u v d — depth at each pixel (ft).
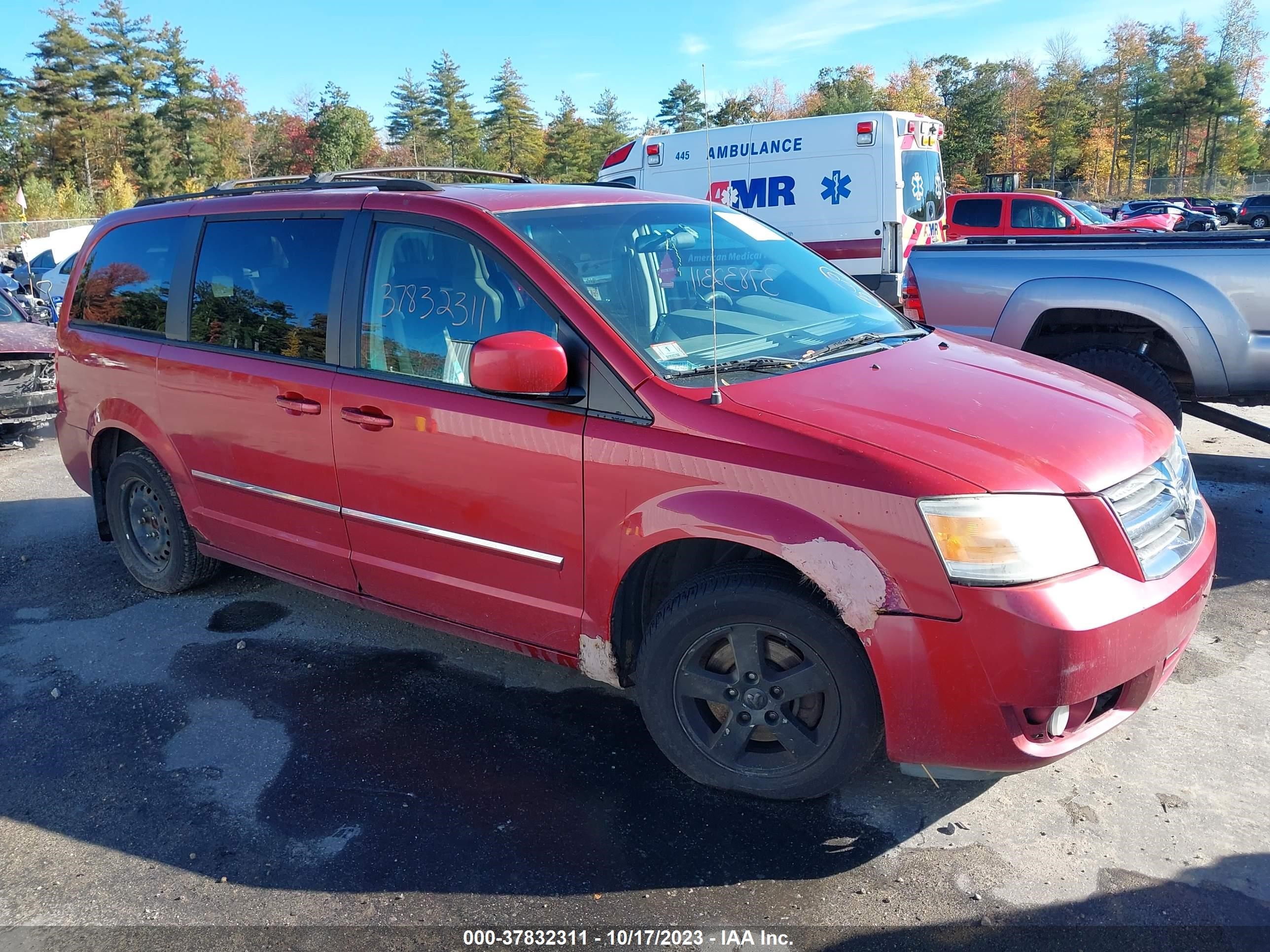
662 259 11.51
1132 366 18.20
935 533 8.10
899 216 39.40
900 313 13.23
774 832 9.36
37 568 17.40
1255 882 8.46
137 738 11.54
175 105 274.16
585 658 10.32
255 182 14.48
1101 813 9.48
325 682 12.73
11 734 11.74
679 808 9.77
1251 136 304.09
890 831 9.33
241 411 12.86
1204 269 17.60
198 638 14.25
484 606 10.97
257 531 13.37
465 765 10.68
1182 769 10.17
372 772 10.62
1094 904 8.25
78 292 16.02
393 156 330.54
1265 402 17.95
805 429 8.77
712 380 9.57
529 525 10.23
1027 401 9.74
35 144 259.39
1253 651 12.76
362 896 8.68
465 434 10.48
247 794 10.30
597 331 9.80
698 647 9.57
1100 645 8.06
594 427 9.64
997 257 19.48
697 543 9.75
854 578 8.35
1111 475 8.76
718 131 42.88
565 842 9.30
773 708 9.33
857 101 269.64
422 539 11.25
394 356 11.32
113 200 203.51
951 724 8.34
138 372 14.44
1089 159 289.94
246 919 8.45
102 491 16.31
